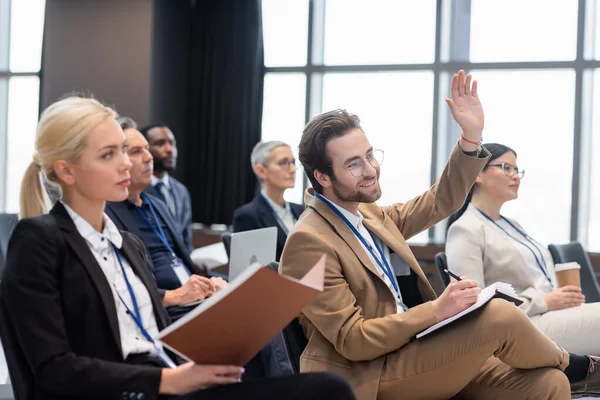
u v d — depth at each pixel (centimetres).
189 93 727
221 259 436
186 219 567
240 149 703
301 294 163
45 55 720
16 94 809
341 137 241
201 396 168
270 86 718
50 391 169
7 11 809
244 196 703
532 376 228
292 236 235
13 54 810
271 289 157
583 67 636
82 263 181
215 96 713
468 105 259
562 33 644
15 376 175
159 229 397
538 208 647
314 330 238
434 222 271
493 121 657
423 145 678
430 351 221
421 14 681
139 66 691
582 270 409
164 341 156
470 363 220
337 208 246
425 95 678
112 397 166
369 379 226
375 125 690
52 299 173
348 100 699
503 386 235
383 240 250
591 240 643
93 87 704
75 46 711
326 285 228
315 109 709
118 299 190
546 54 648
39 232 178
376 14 694
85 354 178
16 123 809
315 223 240
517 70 652
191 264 405
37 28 805
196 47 726
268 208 489
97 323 180
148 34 689
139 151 388
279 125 716
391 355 228
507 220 375
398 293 246
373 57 695
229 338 165
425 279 249
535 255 361
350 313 225
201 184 720
